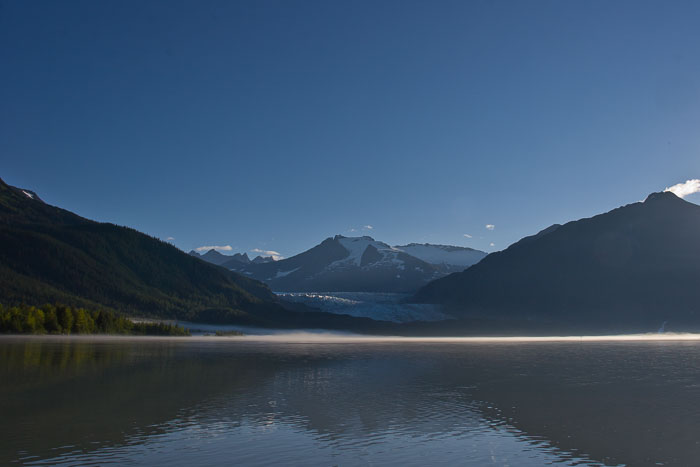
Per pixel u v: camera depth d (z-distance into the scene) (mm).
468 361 100875
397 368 83812
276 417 42188
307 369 80500
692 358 113438
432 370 81188
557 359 108500
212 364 86812
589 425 40656
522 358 110375
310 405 47875
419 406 48000
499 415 44188
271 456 31375
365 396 53438
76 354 100312
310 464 29984
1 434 35688
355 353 122812
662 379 71312
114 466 29062
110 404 46938
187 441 34500
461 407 47750
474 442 35188
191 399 50219
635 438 36625
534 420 42312
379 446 33875
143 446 33156
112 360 89812
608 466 30469
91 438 34938
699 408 48188
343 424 40031
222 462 30094
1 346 120000
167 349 125250
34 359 87562
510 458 31609
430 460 31000
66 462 29703
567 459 31641
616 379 71000
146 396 51625
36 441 34000
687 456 32375
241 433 36750
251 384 61719
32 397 50094
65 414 42344
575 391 58812
